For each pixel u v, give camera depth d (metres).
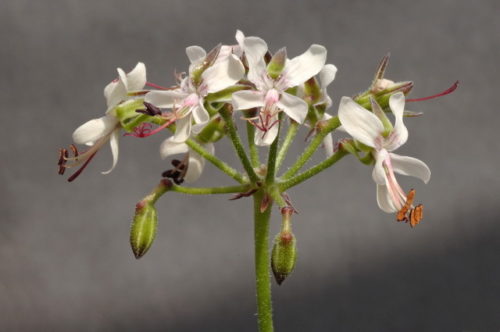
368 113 0.34
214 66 0.34
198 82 0.34
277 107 0.34
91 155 0.35
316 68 0.34
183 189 0.35
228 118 0.34
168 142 0.36
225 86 0.34
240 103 0.34
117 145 0.35
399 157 0.34
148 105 0.34
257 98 0.34
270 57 0.34
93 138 0.34
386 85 0.35
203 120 0.34
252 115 0.35
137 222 0.35
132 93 0.34
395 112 0.34
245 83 0.34
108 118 0.34
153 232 0.35
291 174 0.35
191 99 0.34
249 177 0.35
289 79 0.34
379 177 0.34
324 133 0.35
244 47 0.34
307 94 0.36
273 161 0.35
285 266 0.34
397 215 0.34
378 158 0.34
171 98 0.34
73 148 0.35
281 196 0.35
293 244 0.34
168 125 0.35
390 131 0.34
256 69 0.34
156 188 0.35
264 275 0.36
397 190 0.34
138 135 0.34
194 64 0.34
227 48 0.35
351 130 0.34
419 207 0.34
